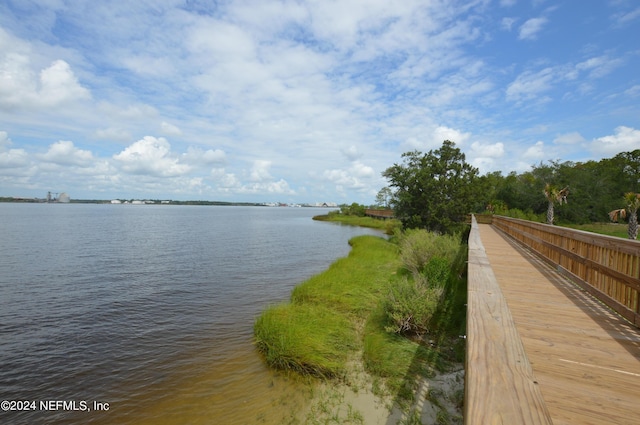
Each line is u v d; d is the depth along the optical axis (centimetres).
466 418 136
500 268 735
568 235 649
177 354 723
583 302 466
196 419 506
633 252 386
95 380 627
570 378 258
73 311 1030
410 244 1553
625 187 4419
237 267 1745
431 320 775
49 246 2609
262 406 529
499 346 200
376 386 554
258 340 755
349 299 1005
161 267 1752
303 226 5397
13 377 642
